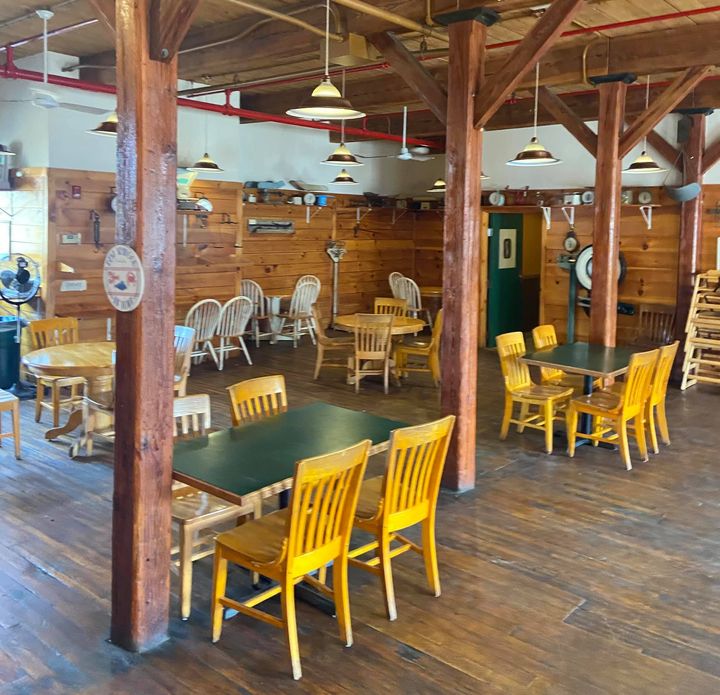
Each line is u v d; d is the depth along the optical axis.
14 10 5.24
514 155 9.20
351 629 2.81
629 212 8.38
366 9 3.89
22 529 3.76
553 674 2.59
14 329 6.58
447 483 4.41
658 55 5.39
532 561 3.49
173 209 2.64
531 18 4.93
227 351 8.41
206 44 5.34
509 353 5.41
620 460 5.02
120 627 2.72
